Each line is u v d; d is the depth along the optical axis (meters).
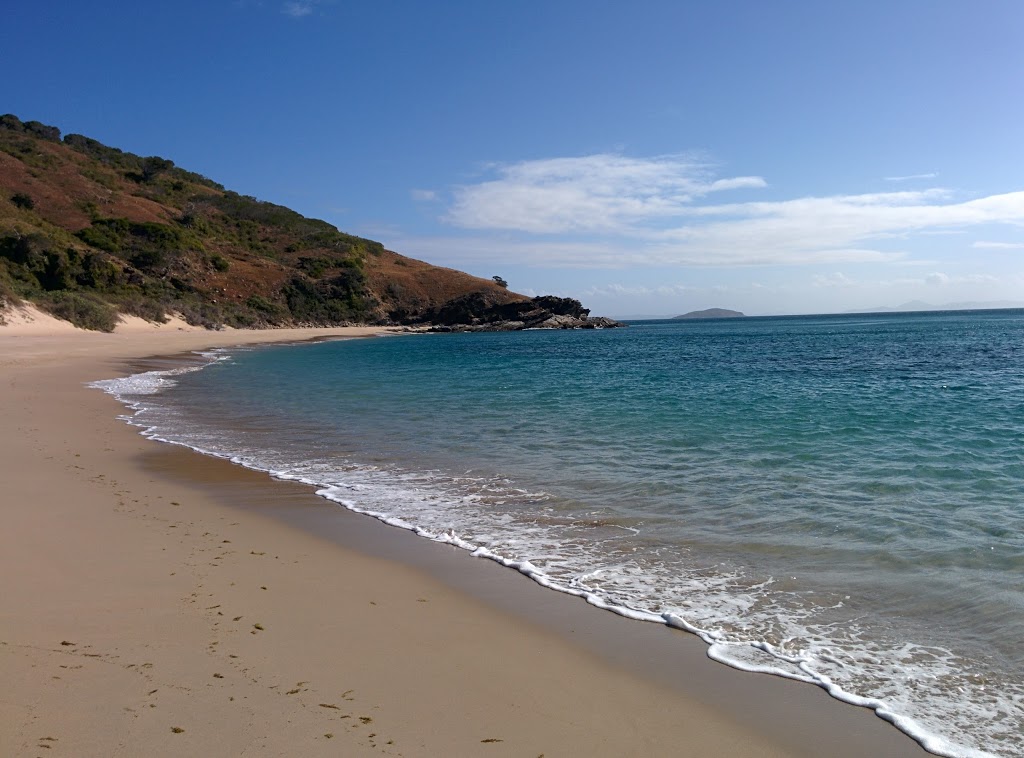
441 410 17.14
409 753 3.34
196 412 16.75
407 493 9.09
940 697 4.15
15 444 11.52
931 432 13.26
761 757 3.51
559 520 7.86
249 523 7.61
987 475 9.67
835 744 3.66
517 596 5.66
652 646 4.77
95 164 113.25
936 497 8.56
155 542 6.64
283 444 12.60
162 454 11.49
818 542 6.96
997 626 5.05
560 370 30.78
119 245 81.94
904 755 3.59
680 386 22.83
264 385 23.61
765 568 6.28
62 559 5.94
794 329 100.25
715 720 3.84
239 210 124.81
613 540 7.13
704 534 7.27
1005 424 14.09
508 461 11.04
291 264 105.94
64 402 17.30
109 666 4.01
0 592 5.09
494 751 3.41
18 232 63.50
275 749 3.28
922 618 5.21
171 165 136.00
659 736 3.65
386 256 134.88
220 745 3.28
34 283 60.12
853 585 5.85
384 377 27.08
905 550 6.67
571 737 3.59
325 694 3.87
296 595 5.44
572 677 4.29
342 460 11.20
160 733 3.35
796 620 5.20
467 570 6.28
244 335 68.31
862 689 4.23
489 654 4.56
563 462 10.90
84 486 8.83
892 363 33.12
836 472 9.94
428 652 4.54
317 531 7.41
